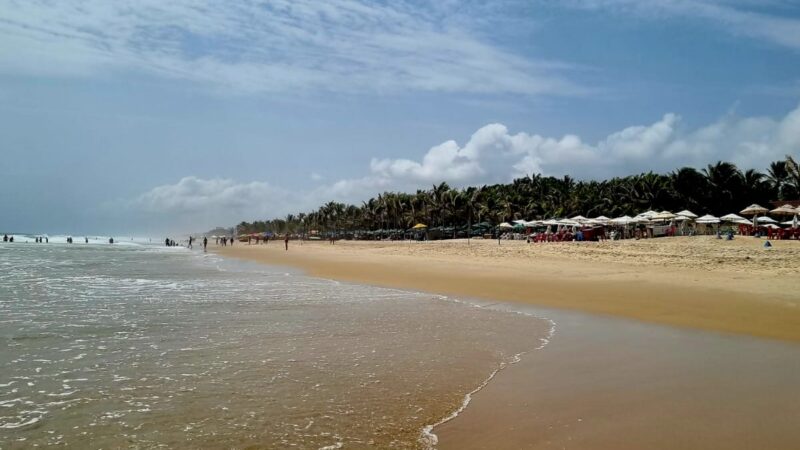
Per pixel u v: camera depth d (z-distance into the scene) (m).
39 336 12.52
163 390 8.46
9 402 7.87
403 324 14.20
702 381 8.64
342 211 159.88
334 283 25.77
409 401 8.00
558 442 6.33
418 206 116.06
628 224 59.34
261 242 169.00
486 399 8.05
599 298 18.33
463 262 36.81
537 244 48.78
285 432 6.78
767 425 6.71
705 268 25.86
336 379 9.09
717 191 72.44
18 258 53.91
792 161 67.56
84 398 8.06
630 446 6.14
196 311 16.44
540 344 11.75
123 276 30.75
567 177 115.69
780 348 10.94
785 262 25.78
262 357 10.57
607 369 9.55
